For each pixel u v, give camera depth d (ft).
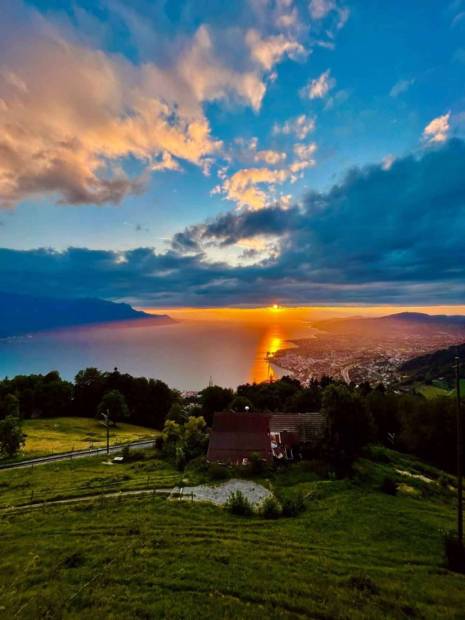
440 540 80.79
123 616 47.32
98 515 89.86
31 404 324.39
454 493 132.46
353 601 52.49
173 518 87.81
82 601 50.70
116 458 169.17
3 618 47.55
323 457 143.43
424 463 179.01
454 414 180.55
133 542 71.26
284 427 169.78
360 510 97.66
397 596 54.95
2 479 138.62
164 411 362.33
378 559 69.46
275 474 133.49
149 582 55.62
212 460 148.36
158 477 134.21
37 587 54.70
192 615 47.60
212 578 56.90
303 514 95.09
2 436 177.27
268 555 66.90
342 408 139.13
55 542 71.82
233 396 299.58
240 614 48.19
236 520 88.28
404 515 94.79
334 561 66.44
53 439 230.68
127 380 365.20
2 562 63.67
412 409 206.90
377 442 208.64
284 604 51.01
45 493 115.85
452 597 55.57
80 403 359.25
